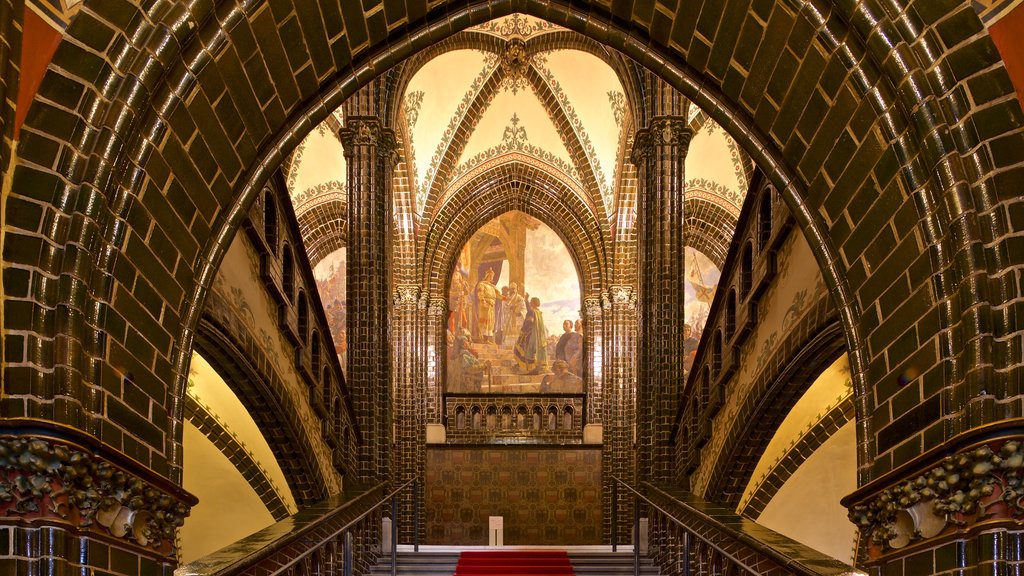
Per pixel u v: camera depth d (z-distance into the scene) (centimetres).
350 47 620
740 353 1105
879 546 487
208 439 1417
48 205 418
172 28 453
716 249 2498
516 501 2327
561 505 2323
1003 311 412
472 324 2581
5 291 404
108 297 438
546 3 648
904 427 480
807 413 1390
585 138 2367
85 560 405
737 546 829
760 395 1002
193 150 511
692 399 1323
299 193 2414
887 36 448
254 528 1598
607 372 2362
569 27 656
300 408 1142
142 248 473
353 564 1156
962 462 403
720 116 630
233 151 560
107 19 436
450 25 654
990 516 395
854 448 1481
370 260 1537
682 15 597
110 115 435
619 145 2344
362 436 1480
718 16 571
